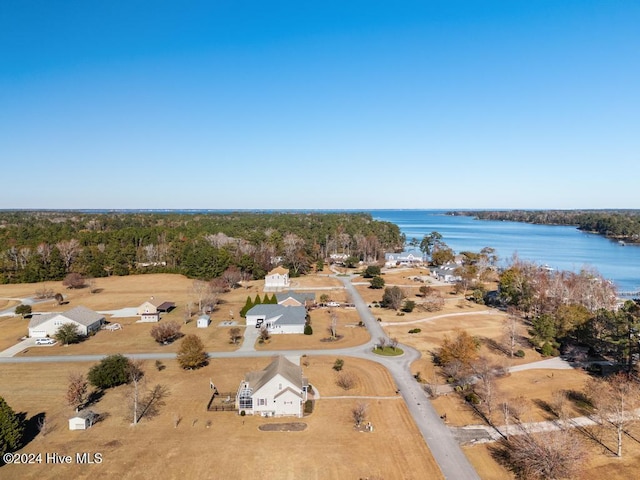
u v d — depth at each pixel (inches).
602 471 1596.9
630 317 2640.3
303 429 1883.6
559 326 3046.3
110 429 1884.8
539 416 2003.0
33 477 1544.0
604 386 2174.0
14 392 2283.5
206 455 1681.8
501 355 2859.3
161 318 3841.0
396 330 3425.2
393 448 1736.0
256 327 3508.9
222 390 2294.5
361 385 2356.1
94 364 2701.8
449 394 2246.6
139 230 7775.6
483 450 1727.4
